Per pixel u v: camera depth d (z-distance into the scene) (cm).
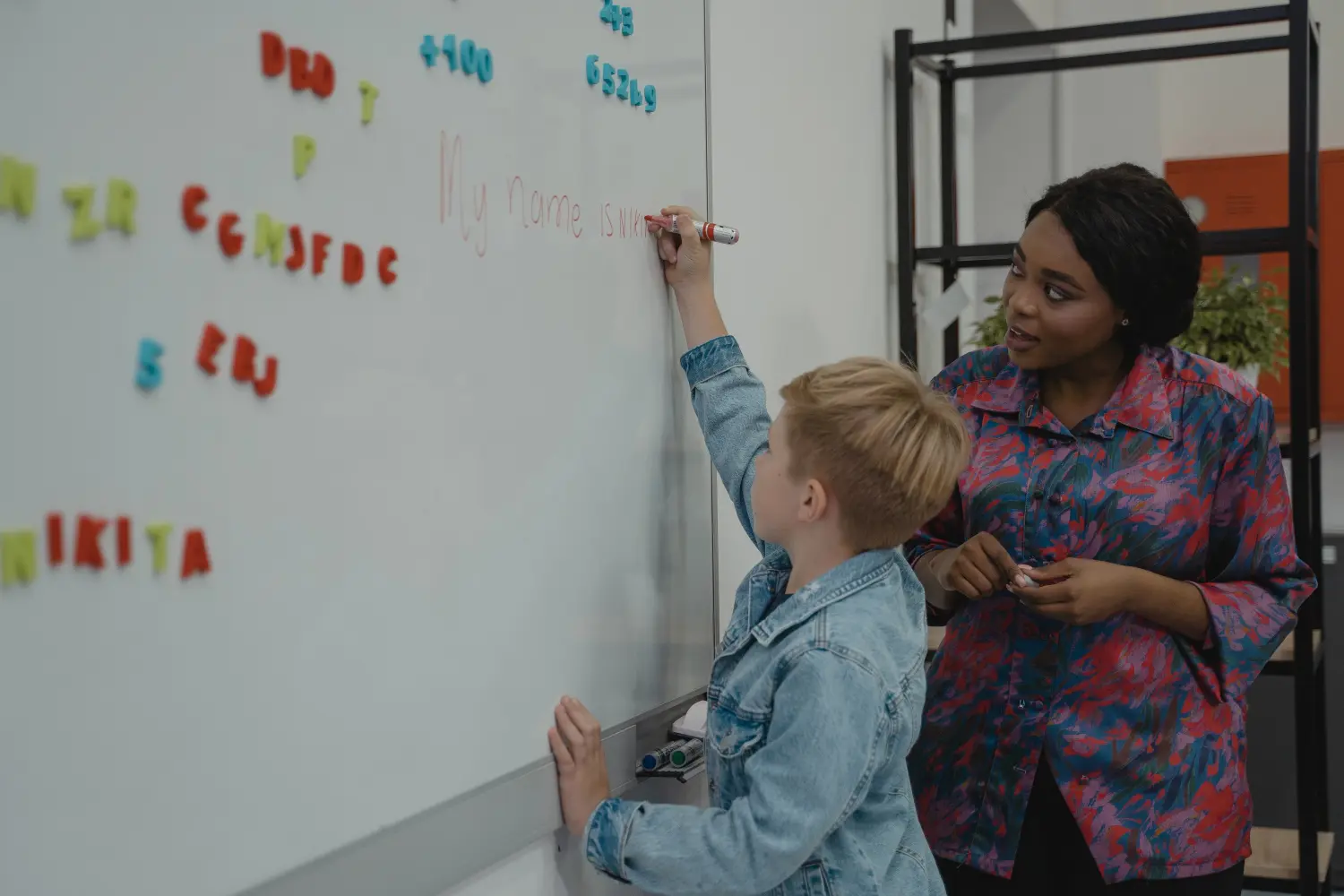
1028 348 125
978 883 133
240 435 73
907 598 105
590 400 111
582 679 109
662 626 124
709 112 137
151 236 67
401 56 86
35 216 61
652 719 121
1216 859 125
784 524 102
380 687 84
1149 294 121
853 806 92
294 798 77
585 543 110
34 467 61
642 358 121
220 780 71
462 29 93
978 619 133
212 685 71
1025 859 129
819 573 101
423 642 88
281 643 76
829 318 188
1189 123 343
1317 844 196
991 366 138
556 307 106
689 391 131
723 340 122
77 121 63
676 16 129
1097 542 126
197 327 70
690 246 123
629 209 119
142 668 67
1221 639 123
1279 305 211
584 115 110
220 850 71
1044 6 326
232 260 72
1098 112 334
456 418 92
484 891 96
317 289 79
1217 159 320
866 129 206
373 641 83
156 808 67
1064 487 127
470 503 94
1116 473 126
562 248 107
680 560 129
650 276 122
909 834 105
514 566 99
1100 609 119
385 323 85
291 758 76
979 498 131
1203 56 196
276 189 75
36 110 61
